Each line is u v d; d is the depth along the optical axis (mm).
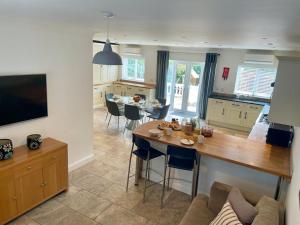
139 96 7062
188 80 8148
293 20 1693
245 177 3150
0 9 1912
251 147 3209
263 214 1975
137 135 3465
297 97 1669
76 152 4133
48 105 3459
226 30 2613
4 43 2777
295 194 1896
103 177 3932
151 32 3436
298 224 1489
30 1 1567
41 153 2971
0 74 2807
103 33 4023
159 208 3244
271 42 3811
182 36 3758
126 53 8773
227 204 2213
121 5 1584
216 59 7281
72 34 3594
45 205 3166
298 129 2785
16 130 3094
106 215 3053
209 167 3367
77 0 1489
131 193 3537
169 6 1517
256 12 1518
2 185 2582
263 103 6668
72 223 2885
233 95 7336
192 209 2535
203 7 1483
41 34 3168
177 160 3244
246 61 6754
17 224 2799
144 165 3881
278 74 1690
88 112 4215
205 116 7738
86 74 4008
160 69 8164
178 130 3723
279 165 2729
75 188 3582
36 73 3197
